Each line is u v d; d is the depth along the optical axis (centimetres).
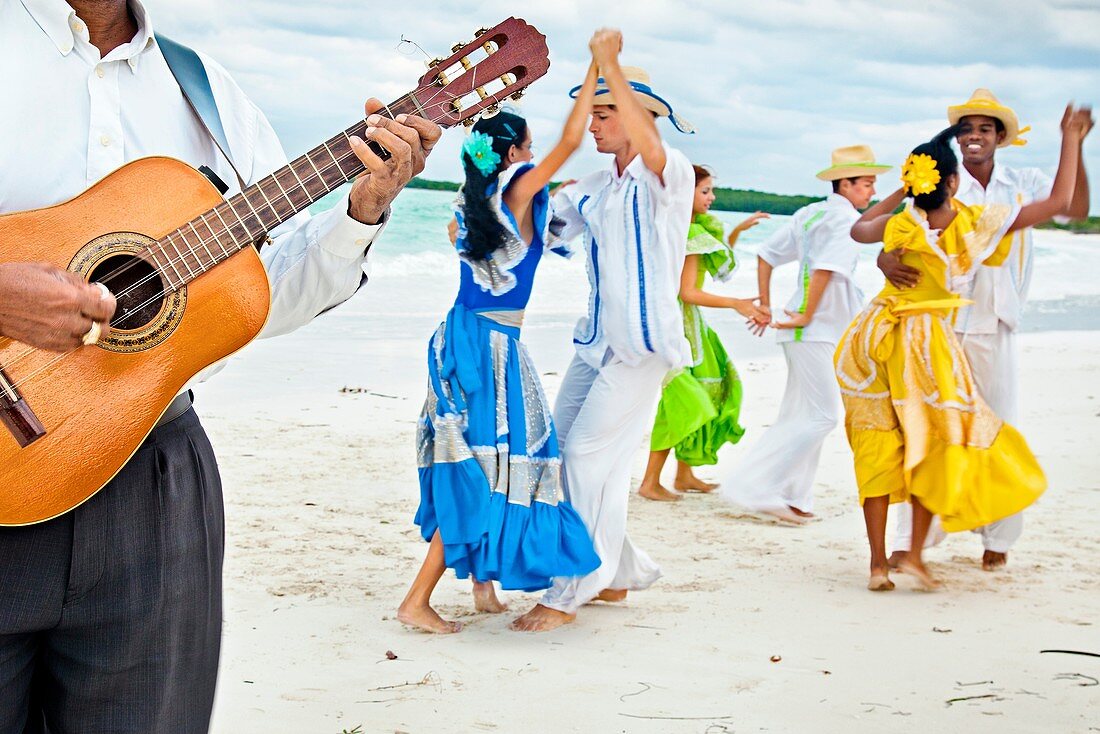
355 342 1383
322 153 234
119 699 230
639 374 499
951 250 544
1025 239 598
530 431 480
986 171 619
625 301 495
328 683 411
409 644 457
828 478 822
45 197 226
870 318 559
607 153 520
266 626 469
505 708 392
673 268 499
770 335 1614
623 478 502
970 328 592
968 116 608
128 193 226
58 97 226
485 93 245
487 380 477
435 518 482
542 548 468
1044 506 726
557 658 444
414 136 230
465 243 484
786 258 750
